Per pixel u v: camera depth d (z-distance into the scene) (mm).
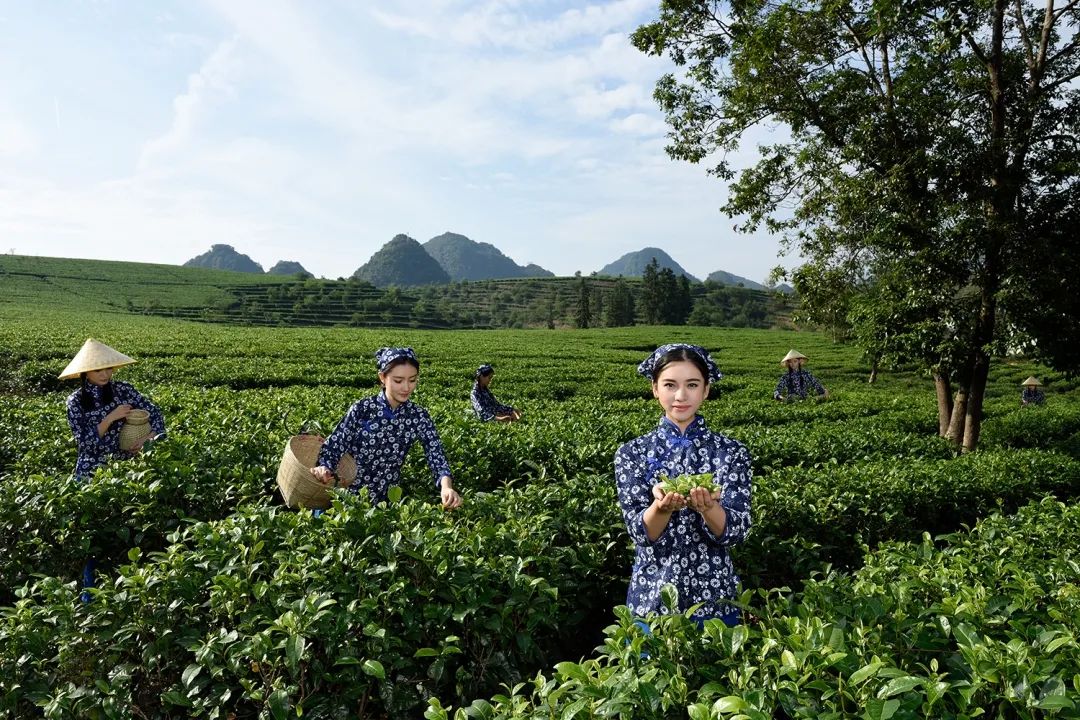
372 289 135375
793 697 2332
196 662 3107
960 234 11328
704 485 3020
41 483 5359
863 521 6270
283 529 4188
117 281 111188
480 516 4914
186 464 6164
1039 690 2361
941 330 12125
